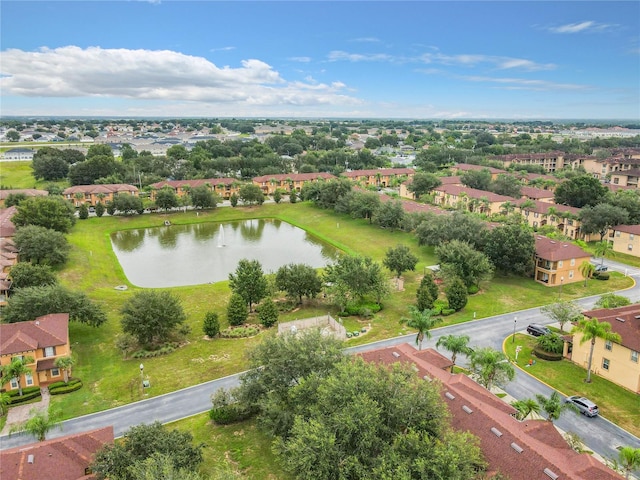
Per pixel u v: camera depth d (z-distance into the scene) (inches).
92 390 2278.5
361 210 5674.2
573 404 2016.5
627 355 2193.7
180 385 2313.0
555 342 2513.5
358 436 1409.9
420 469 1246.3
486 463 1432.1
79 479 1485.0
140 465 1375.5
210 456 1765.5
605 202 5137.8
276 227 6003.9
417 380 1550.2
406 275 3882.9
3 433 1940.2
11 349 2240.4
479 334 2778.1
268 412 1795.0
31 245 3848.4
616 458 1737.2
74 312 2711.6
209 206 6535.4
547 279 3592.5
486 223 4247.0
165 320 2682.1
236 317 2972.4
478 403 1706.4
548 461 1382.9
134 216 6200.8
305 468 1379.2
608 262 4138.8
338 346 2001.7
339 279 3120.1
